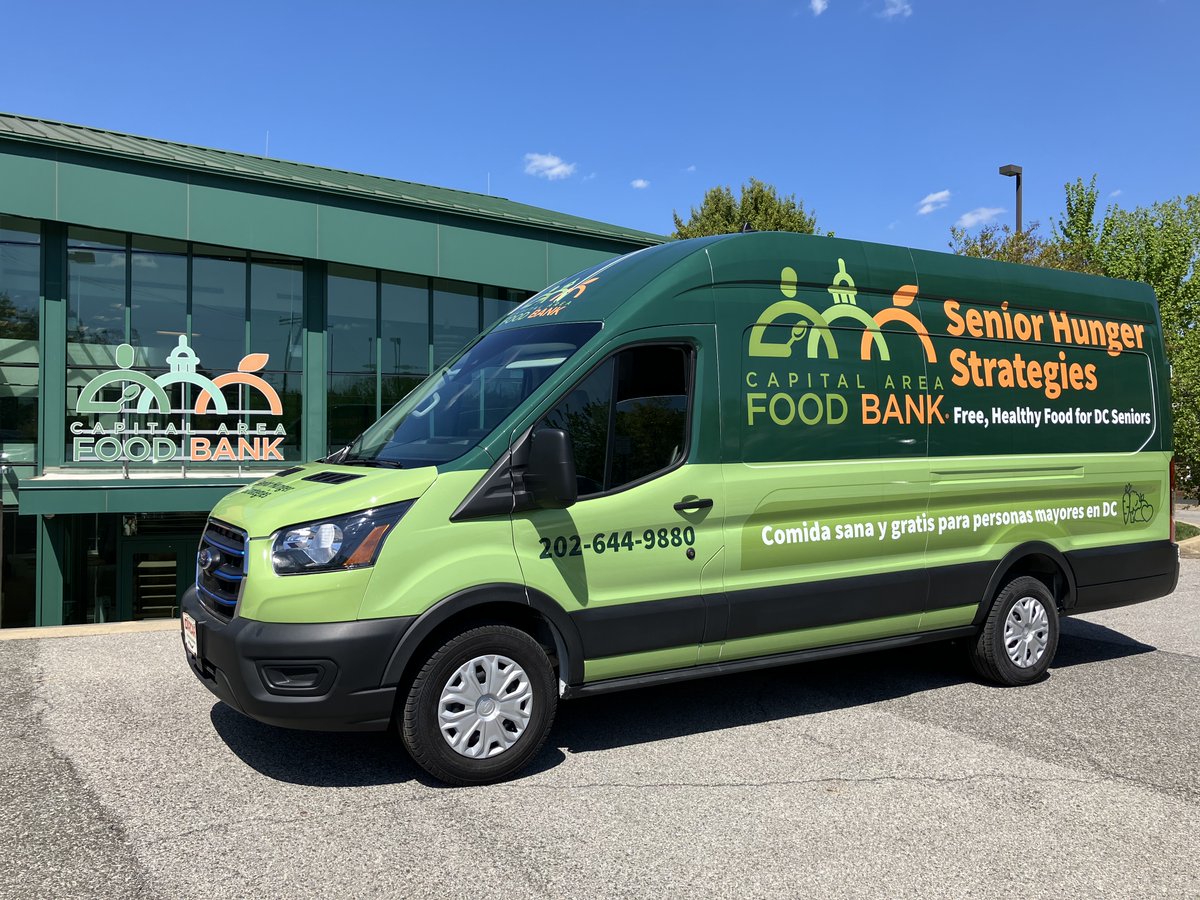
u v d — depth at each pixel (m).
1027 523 6.07
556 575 4.34
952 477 5.70
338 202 16.58
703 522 4.79
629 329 4.65
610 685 4.55
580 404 4.48
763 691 5.89
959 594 5.72
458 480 4.16
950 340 5.83
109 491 14.38
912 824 3.82
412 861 3.44
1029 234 21.30
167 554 16.50
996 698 5.74
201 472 16.05
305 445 17.17
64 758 4.48
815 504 5.16
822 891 3.25
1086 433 6.45
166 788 4.12
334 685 3.89
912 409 5.59
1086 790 4.21
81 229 15.60
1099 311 6.64
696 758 4.61
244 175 15.73
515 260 18.33
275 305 16.98
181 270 16.27
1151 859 3.53
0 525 14.85
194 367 16.27
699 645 4.78
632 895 3.20
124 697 5.49
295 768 4.38
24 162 14.45
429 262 17.44
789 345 5.18
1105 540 6.51
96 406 15.48
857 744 4.84
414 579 4.04
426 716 4.06
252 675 3.89
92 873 3.31
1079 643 7.45
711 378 4.88
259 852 3.49
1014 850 3.59
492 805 3.98
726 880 3.32
